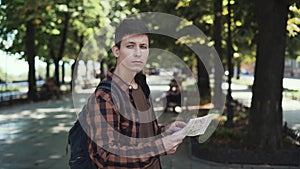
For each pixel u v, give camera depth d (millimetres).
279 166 8391
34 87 27234
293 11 11859
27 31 27266
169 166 8594
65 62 47625
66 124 15523
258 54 9273
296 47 20828
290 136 10227
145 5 14922
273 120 9023
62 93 34594
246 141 9289
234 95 31766
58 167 8625
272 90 9070
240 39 19297
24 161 9148
